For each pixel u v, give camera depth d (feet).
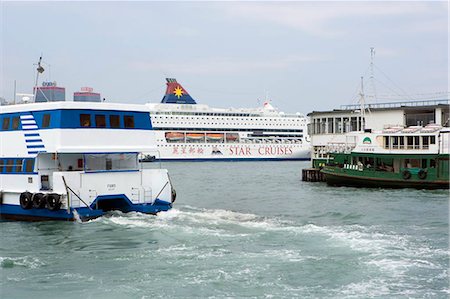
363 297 52.60
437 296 52.70
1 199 100.63
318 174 221.66
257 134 510.99
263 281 57.41
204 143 487.61
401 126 190.49
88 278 59.82
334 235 79.61
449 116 199.00
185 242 75.41
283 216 109.81
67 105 92.79
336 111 227.20
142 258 67.26
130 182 97.19
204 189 186.09
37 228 88.02
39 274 61.72
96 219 92.12
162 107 492.95
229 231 82.53
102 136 95.91
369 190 169.78
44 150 94.43
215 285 56.39
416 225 94.48
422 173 165.99
